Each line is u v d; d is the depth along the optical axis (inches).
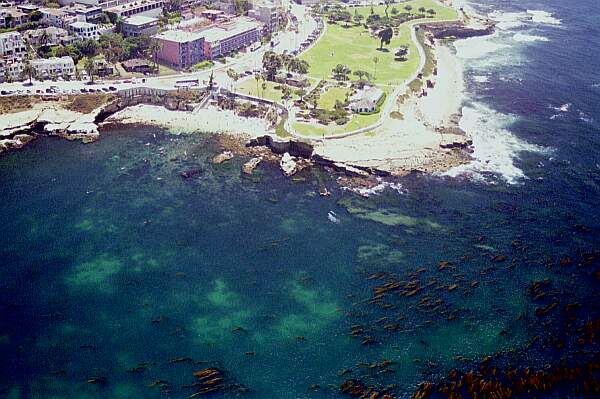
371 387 7539.4
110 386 7608.3
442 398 7372.1
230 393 7500.0
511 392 7450.8
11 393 7524.6
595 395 7436.0
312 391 7524.6
